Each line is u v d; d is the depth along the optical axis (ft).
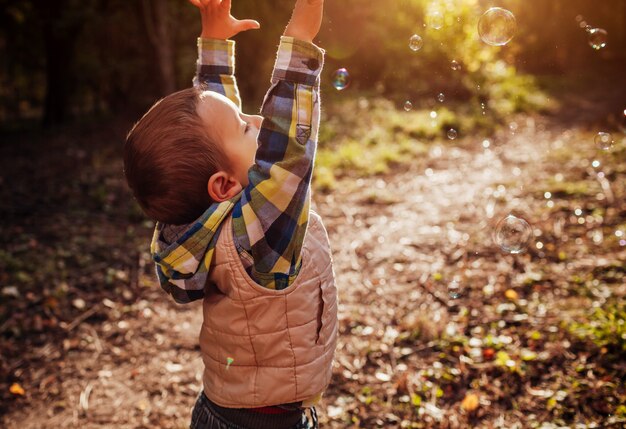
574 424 8.07
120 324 12.00
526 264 13.29
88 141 30.01
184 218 4.05
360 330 11.18
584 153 23.08
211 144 3.93
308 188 4.01
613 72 50.49
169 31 36.24
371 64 40.40
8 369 10.44
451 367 9.69
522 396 8.75
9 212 18.44
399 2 39.29
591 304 11.11
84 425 9.07
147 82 40.45
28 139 31.37
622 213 15.76
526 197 18.28
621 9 53.52
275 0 37.01
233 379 4.23
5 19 43.24
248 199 3.90
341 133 28.60
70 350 11.09
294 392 4.14
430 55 39.88
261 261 3.93
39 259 14.80
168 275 4.15
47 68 38.78
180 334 11.63
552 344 9.83
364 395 9.22
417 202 19.08
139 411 9.37
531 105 37.11
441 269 13.58
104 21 37.40
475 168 23.08
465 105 36.40
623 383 8.72
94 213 18.63
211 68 5.09
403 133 29.35
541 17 45.16
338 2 38.58
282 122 3.86
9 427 9.04
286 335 4.09
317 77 3.99
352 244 15.71
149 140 3.93
